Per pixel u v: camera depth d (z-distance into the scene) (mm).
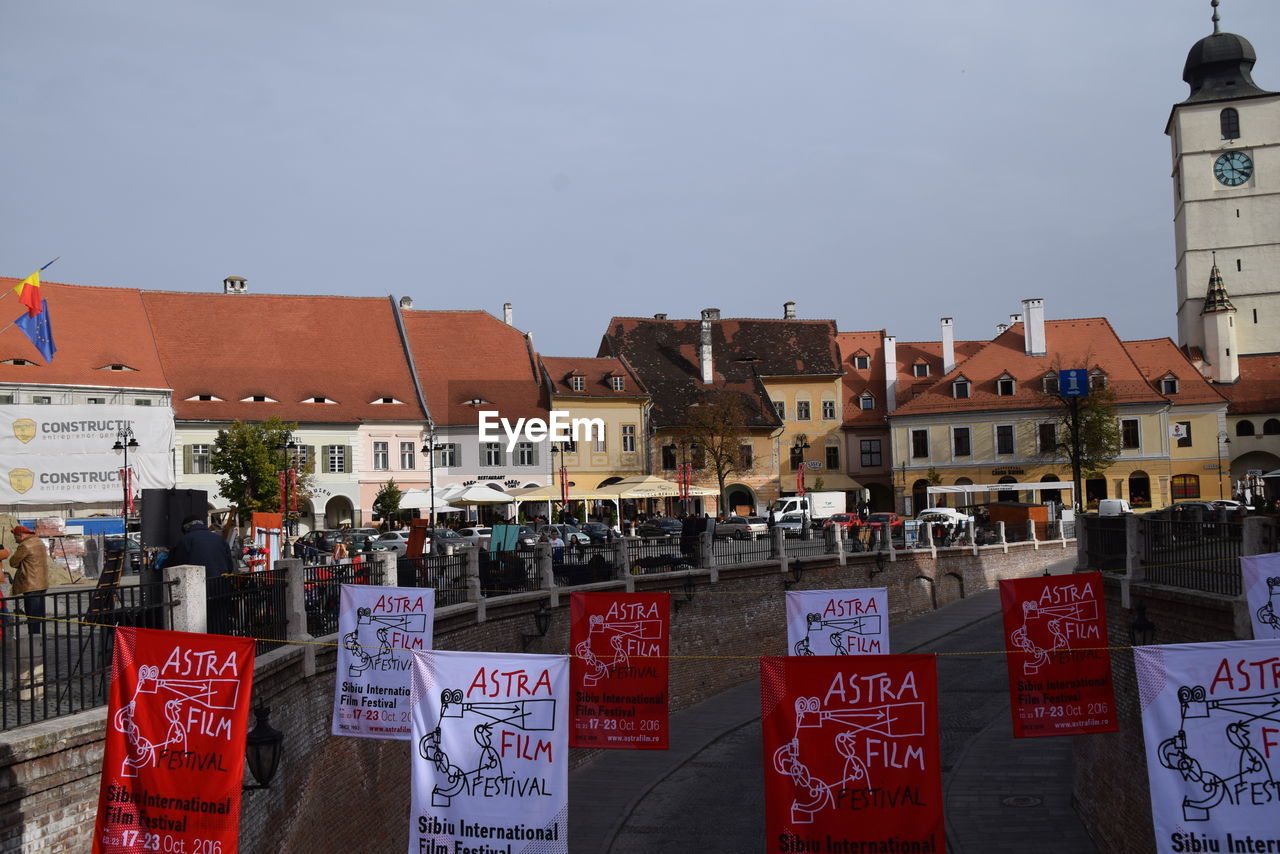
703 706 37344
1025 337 87250
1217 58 96500
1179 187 99250
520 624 29062
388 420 74938
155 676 11328
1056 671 17906
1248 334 95188
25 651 16672
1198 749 11242
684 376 89312
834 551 45594
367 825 20469
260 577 17172
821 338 94875
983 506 69938
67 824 11414
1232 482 88688
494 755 12727
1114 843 21938
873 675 12219
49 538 37062
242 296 77375
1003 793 27859
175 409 69312
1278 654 11086
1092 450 79312
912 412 87125
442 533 53906
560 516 61875
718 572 38938
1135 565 20406
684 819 27172
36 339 36562
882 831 12180
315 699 18312
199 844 11133
